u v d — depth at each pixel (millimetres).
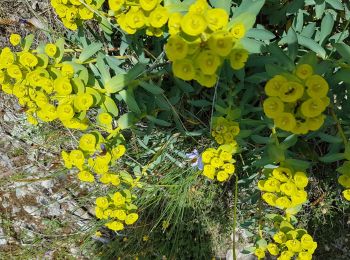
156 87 345
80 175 351
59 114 309
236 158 460
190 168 485
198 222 534
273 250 352
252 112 407
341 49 302
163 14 279
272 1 383
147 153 487
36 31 541
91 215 591
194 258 555
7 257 594
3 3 535
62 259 589
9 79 339
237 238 545
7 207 603
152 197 517
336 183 479
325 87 257
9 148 594
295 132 272
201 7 263
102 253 578
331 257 524
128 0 292
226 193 524
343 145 339
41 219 596
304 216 509
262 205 484
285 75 269
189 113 438
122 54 411
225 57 284
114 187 563
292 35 318
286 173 308
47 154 589
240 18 289
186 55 263
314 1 359
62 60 370
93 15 360
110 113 342
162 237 552
